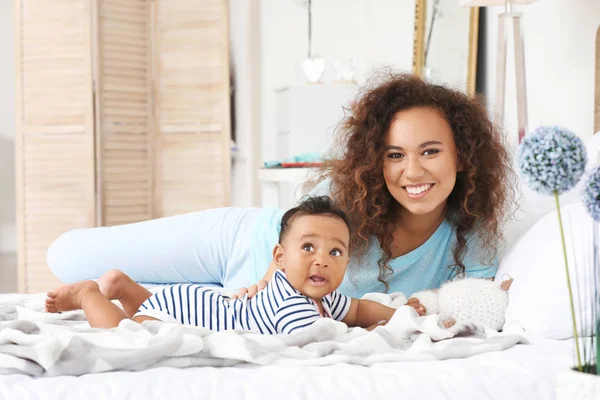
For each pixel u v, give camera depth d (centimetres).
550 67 269
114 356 107
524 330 138
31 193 420
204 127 435
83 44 409
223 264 216
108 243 226
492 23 316
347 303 155
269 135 493
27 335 112
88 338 116
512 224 190
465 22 331
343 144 179
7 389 99
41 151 418
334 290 151
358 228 172
